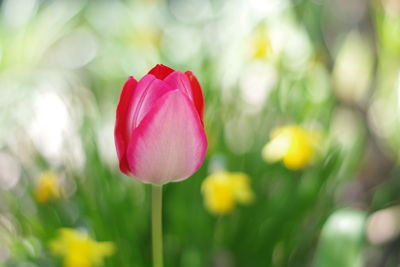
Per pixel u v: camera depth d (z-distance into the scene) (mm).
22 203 963
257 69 1262
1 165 1193
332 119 1108
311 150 968
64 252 880
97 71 1466
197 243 923
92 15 1835
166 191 934
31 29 1718
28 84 1494
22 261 918
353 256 843
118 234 907
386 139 1203
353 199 1156
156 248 753
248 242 944
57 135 1135
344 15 1327
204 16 1677
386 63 1257
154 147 708
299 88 1125
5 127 1268
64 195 958
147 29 1574
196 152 716
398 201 1032
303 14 1321
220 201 920
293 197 938
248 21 1407
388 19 1245
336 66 1278
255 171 978
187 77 717
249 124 1032
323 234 872
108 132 1120
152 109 700
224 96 1074
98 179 917
